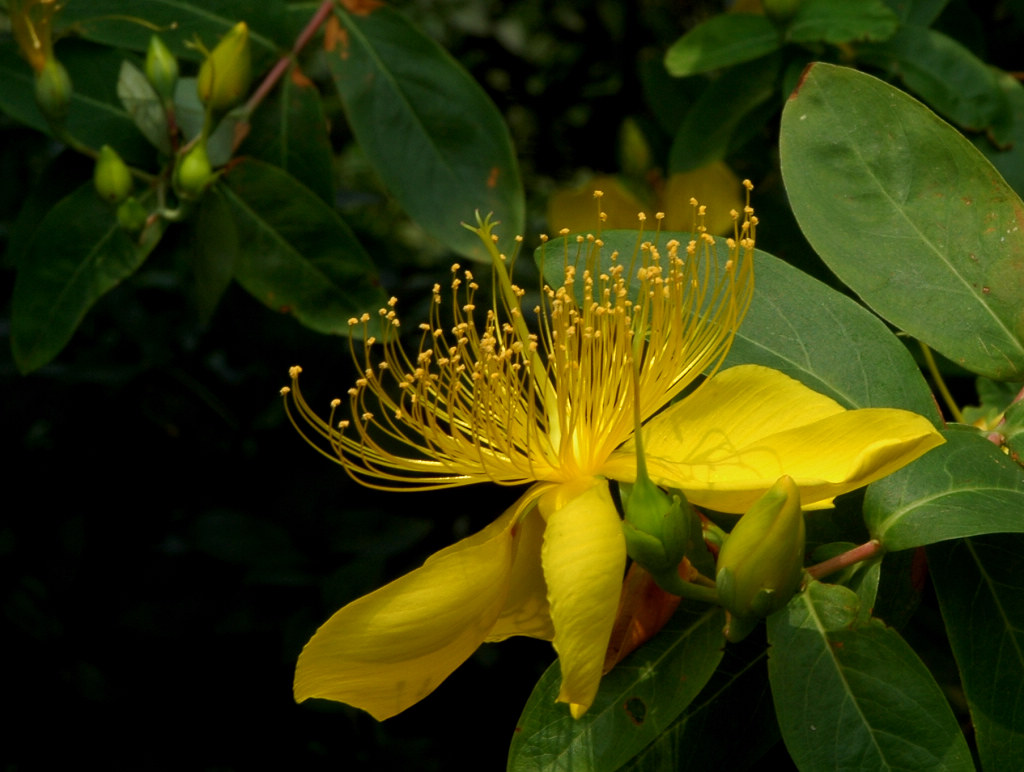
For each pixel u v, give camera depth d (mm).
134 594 415
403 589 235
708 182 356
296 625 383
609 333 252
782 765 285
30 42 300
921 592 251
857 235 257
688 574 242
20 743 422
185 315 419
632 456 251
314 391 393
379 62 319
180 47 316
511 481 253
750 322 258
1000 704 239
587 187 378
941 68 312
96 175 303
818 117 261
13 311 311
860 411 235
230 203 312
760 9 344
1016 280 253
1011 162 313
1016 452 250
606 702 243
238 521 392
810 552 249
